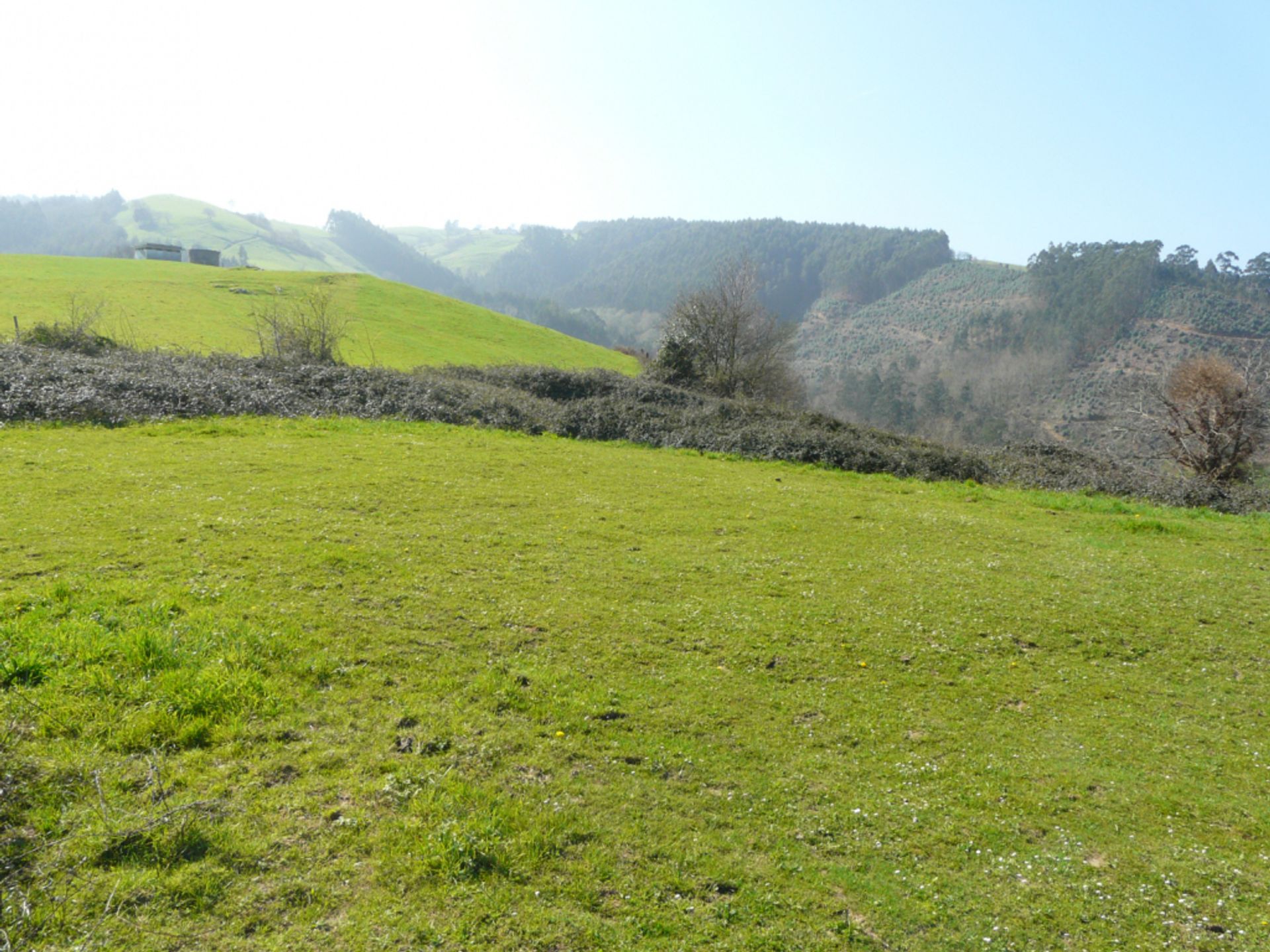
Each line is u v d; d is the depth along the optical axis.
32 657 6.25
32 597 7.59
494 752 6.27
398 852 4.98
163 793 5.19
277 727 6.11
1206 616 11.66
